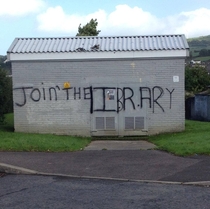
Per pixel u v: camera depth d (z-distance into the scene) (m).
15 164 9.59
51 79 15.70
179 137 14.02
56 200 6.86
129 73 15.60
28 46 16.02
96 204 6.59
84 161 10.06
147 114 15.70
